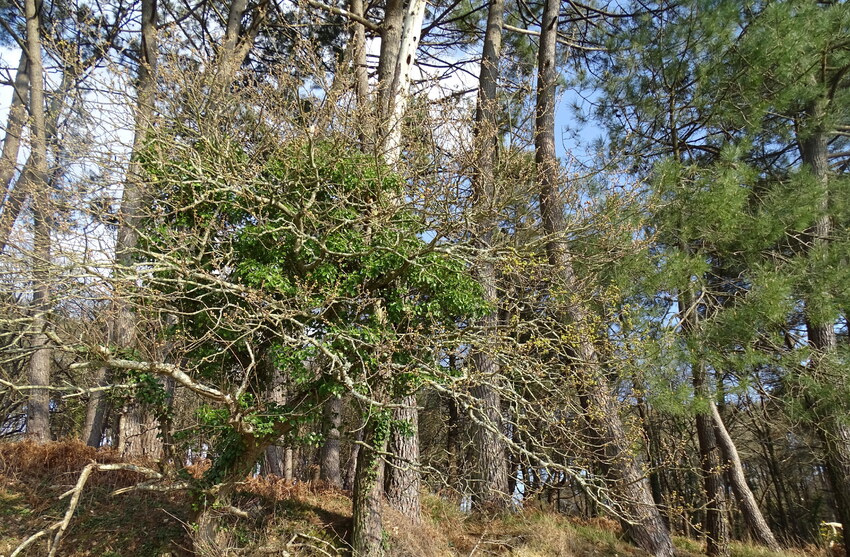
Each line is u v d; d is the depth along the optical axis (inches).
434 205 282.8
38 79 430.0
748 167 374.6
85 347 216.2
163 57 312.5
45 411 458.6
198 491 266.1
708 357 339.6
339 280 271.7
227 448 274.4
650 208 348.5
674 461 366.0
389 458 370.0
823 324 336.2
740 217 356.5
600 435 373.7
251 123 298.4
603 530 433.4
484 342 296.7
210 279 241.0
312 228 283.7
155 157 269.7
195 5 550.9
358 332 259.9
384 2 548.7
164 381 336.8
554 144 439.2
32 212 275.6
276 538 310.5
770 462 812.6
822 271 334.6
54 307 246.5
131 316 269.7
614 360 326.0
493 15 498.6
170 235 249.1
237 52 358.0
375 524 311.6
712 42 411.8
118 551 283.1
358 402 297.9
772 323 342.3
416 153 300.4
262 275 259.9
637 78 477.4
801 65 383.9
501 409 468.1
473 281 323.9
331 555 299.9
